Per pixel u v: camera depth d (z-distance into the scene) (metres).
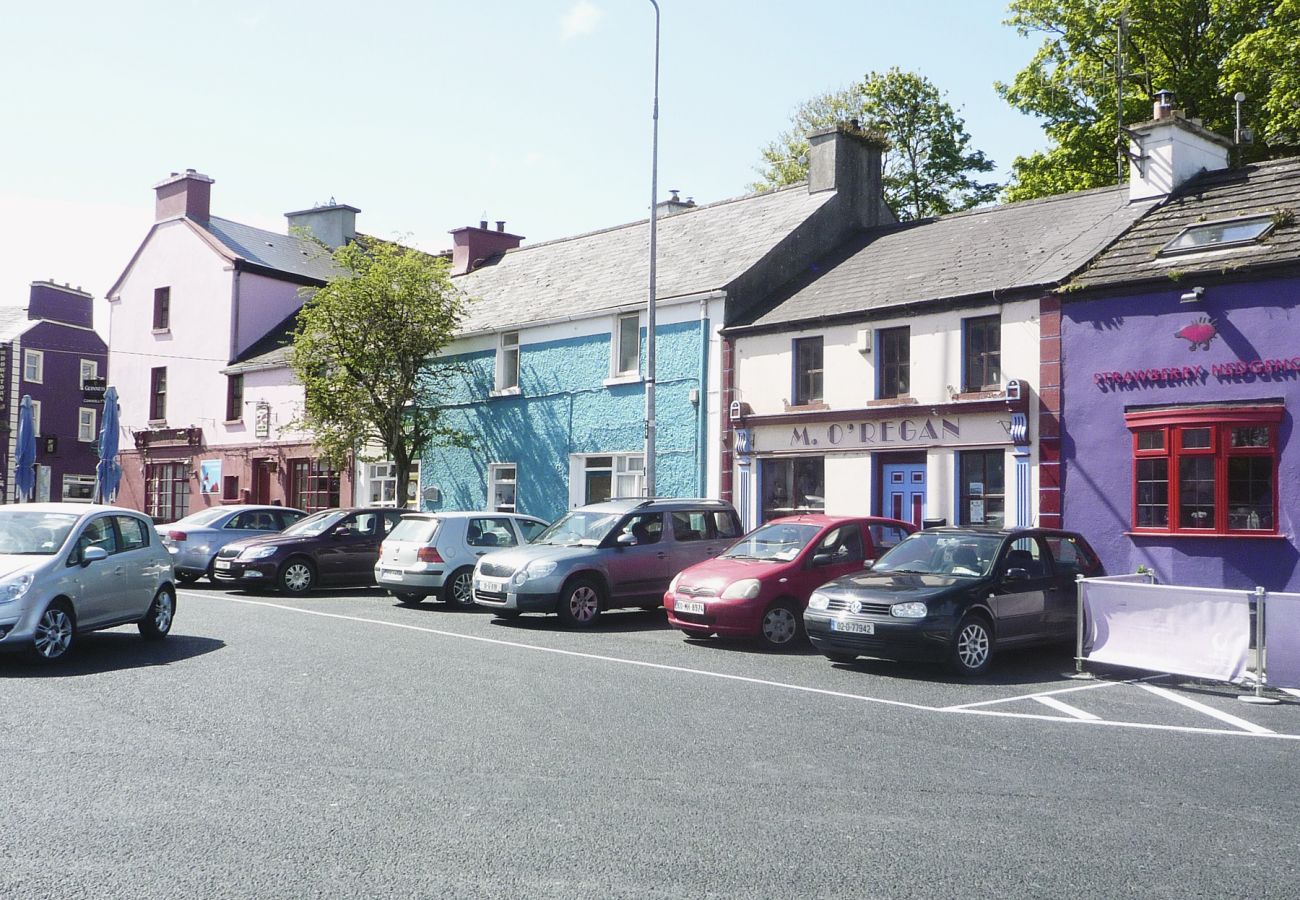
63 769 6.84
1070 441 16.83
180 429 35.38
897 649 11.23
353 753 7.32
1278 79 24.56
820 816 6.07
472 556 17.58
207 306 34.91
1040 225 20.34
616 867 5.18
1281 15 24.67
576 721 8.47
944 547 12.72
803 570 13.70
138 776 6.69
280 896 4.75
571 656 12.03
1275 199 16.61
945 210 37.72
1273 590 14.66
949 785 6.80
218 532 21.30
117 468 27.27
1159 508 15.82
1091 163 29.95
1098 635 11.77
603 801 6.29
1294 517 14.56
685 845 5.52
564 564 15.04
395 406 25.89
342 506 30.47
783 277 23.31
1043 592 12.35
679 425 22.78
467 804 6.18
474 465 27.44
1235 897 4.92
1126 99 28.66
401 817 5.92
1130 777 7.10
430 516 17.89
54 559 10.95
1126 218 18.58
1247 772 7.29
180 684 9.80
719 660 12.13
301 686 9.75
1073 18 29.81
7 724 8.12
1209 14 28.12
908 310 18.98
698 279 23.41
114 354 38.09
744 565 13.80
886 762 7.39
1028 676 11.54
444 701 9.16
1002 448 17.67
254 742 7.60
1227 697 10.41
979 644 11.55
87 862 5.15
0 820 5.79
